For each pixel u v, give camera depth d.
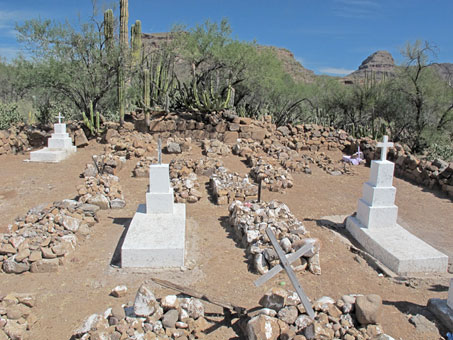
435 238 7.90
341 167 13.58
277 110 24.36
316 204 9.66
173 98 18.88
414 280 5.92
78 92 17.75
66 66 16.80
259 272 5.93
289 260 4.72
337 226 8.09
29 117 20.20
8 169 12.71
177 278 5.77
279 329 4.18
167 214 7.45
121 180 11.27
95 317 4.32
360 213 7.61
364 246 7.11
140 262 6.08
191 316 4.55
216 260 6.38
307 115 24.95
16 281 5.64
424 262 6.19
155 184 7.39
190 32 20.41
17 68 18.62
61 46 17.00
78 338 4.20
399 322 4.75
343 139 16.30
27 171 12.48
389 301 5.30
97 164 11.95
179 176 11.16
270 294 4.48
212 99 17.28
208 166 11.79
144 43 20.53
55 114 19.64
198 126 16.17
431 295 5.52
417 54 19.81
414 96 20.09
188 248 6.82
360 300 4.35
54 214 7.21
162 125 16.14
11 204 9.38
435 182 11.55
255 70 20.22
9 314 4.55
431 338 4.46
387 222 7.34
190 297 5.01
